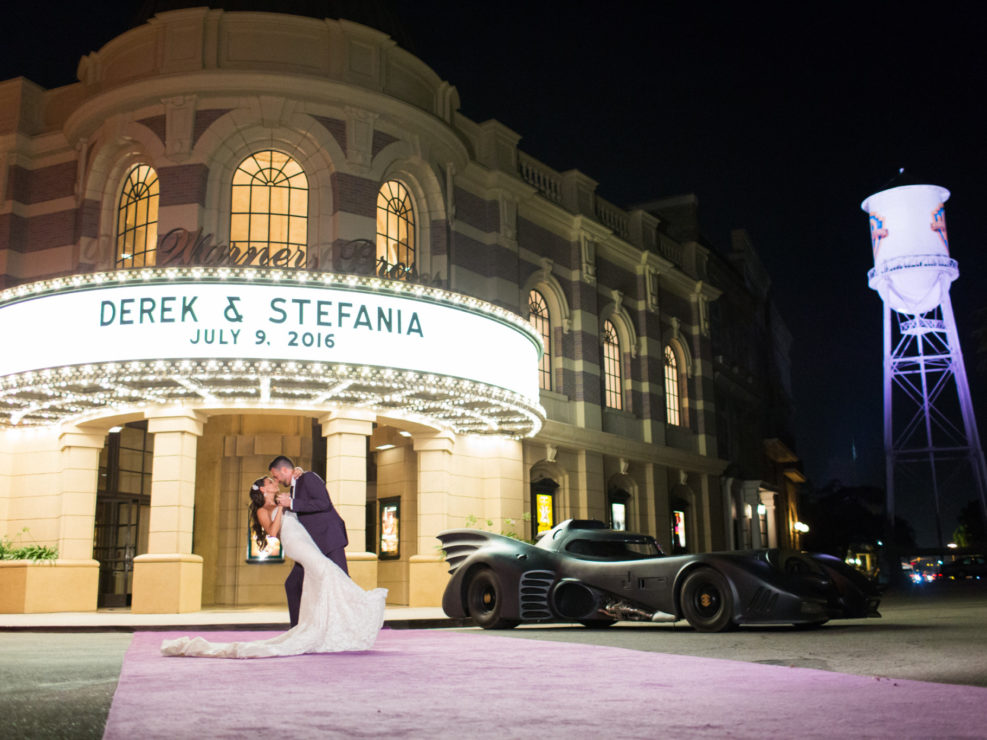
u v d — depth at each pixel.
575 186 26.98
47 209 20.86
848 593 11.48
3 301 16.41
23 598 17.50
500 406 18.77
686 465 31.56
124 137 19.03
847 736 3.97
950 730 4.11
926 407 50.53
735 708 4.74
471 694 5.19
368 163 19.20
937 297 47.12
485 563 12.86
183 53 18.84
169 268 15.50
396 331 16.34
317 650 7.28
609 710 4.66
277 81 18.66
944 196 47.38
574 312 26.30
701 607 10.91
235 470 22.47
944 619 12.55
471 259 22.75
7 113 21.27
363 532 18.09
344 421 18.11
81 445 18.89
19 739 3.82
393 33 21.44
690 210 37.25
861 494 74.50
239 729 4.06
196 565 17.22
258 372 15.46
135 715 4.40
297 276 15.75
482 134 24.02
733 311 41.25
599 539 12.75
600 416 26.47
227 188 18.61
